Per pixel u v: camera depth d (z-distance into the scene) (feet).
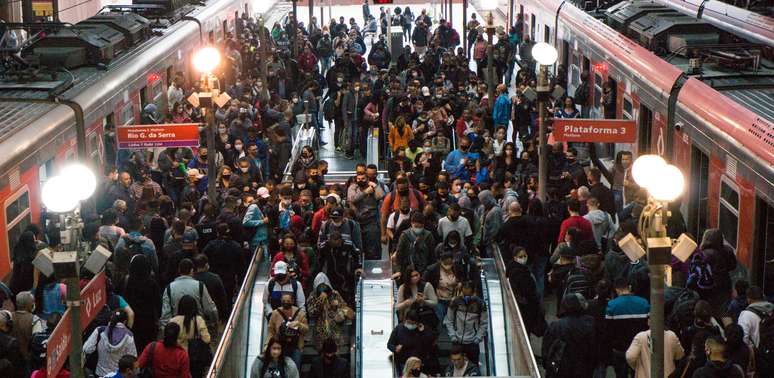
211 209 58.85
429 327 47.98
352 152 98.02
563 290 51.98
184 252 53.21
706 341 37.27
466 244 57.67
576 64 103.19
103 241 54.39
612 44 85.61
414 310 47.80
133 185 67.36
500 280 55.36
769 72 67.05
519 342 46.65
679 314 44.34
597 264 49.98
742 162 53.72
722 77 66.08
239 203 63.00
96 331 44.06
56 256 34.14
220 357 42.86
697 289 49.57
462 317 49.21
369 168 65.77
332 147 102.37
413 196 61.77
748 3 77.25
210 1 130.31
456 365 48.01
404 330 47.88
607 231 58.18
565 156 71.36
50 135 63.16
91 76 77.25
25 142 59.16
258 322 54.13
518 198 64.08
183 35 105.70
